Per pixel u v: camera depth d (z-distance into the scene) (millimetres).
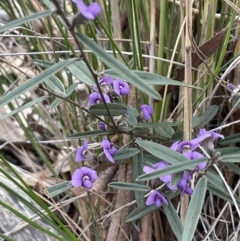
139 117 283
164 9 284
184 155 235
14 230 298
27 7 375
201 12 315
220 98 334
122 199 306
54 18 278
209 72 291
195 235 341
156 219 323
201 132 240
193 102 318
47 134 460
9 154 454
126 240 317
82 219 346
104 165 290
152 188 256
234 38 310
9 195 320
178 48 320
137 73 228
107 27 298
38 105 417
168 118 312
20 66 436
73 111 354
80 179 253
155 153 238
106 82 269
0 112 452
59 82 257
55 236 246
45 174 410
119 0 331
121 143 294
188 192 240
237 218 335
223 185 252
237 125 329
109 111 253
